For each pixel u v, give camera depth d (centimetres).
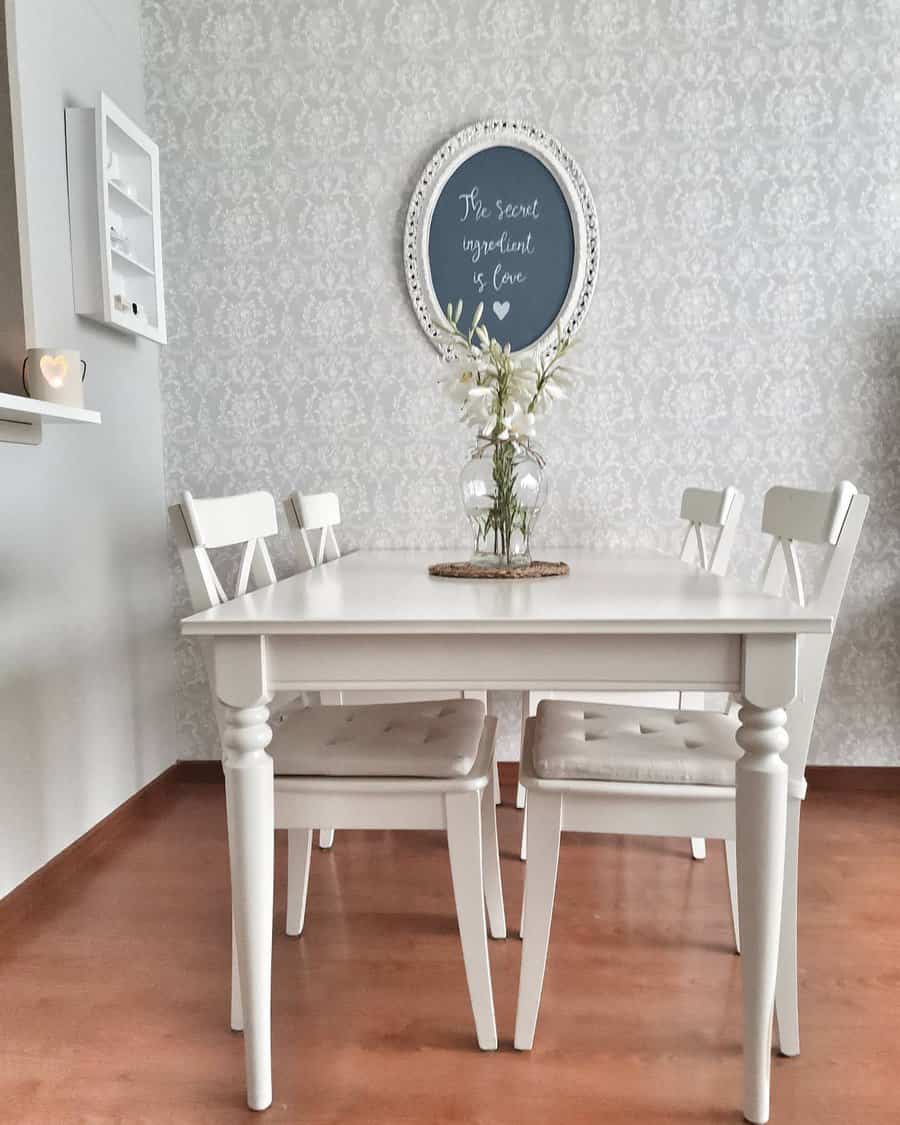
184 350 261
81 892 195
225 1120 122
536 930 133
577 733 145
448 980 157
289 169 254
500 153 250
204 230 258
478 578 165
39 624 193
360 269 255
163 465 264
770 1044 134
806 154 246
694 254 249
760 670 112
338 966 162
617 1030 141
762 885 115
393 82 251
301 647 118
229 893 194
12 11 173
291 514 210
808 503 145
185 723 271
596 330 252
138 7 252
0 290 173
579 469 255
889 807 243
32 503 191
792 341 250
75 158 208
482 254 252
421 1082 129
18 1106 126
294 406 260
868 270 247
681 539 255
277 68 252
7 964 165
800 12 242
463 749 136
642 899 189
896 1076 130
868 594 253
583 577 163
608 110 248
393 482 259
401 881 201
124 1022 146
